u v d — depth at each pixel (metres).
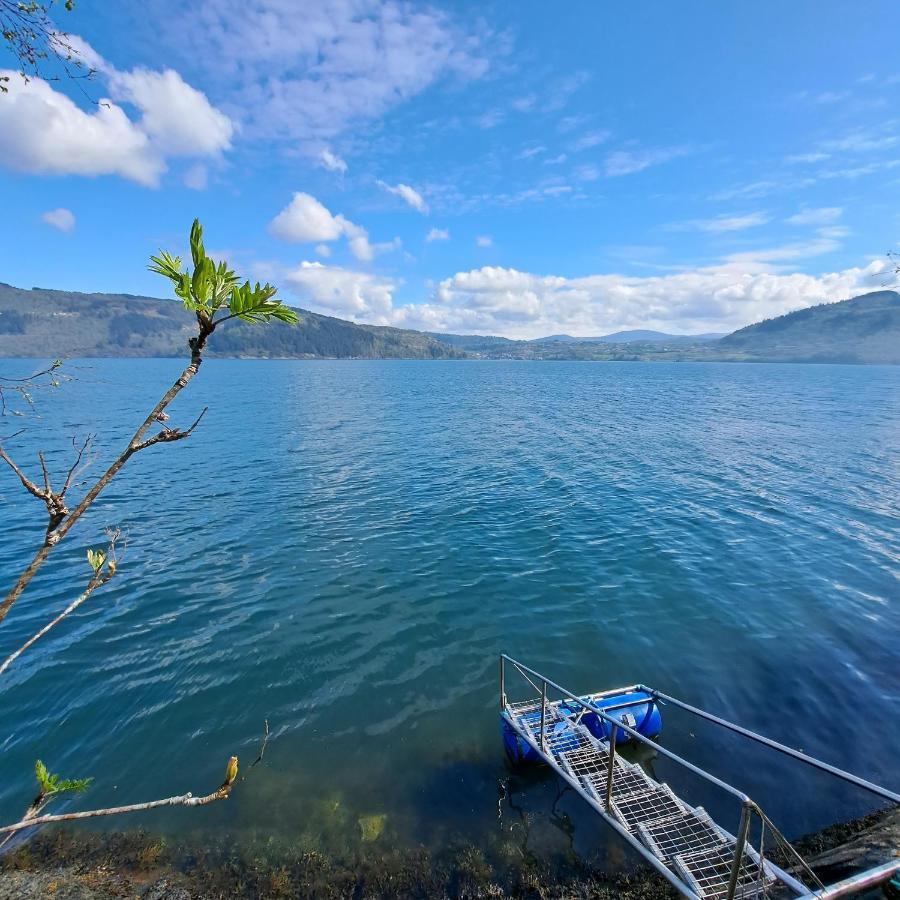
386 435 50.31
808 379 161.88
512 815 10.21
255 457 39.59
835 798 10.48
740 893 7.89
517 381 146.75
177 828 9.95
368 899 8.77
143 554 21.59
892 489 31.31
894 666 14.61
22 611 17.28
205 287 2.65
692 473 34.94
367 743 12.02
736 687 13.83
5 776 11.04
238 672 14.39
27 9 3.84
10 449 40.25
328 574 20.03
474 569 20.45
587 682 14.12
